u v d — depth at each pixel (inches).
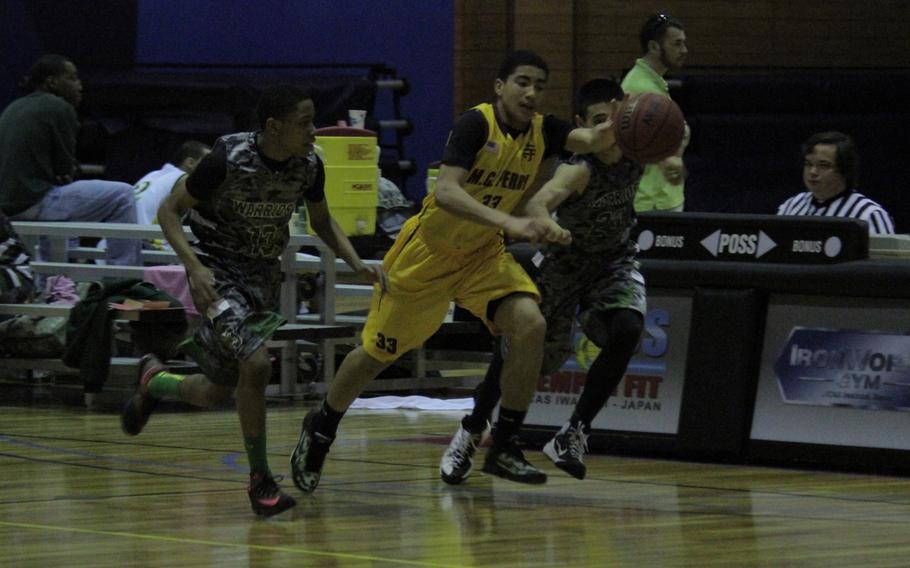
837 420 389.7
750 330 399.2
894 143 974.4
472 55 992.9
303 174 322.0
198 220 326.0
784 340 398.6
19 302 548.1
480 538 291.0
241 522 308.5
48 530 298.2
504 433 342.6
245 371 311.9
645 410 413.1
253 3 991.6
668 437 408.5
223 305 317.7
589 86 359.3
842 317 391.5
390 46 994.7
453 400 546.3
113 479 366.0
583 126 358.9
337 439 446.0
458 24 990.4
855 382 388.2
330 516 316.5
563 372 424.5
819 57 1043.9
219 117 892.0
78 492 346.3
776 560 269.1
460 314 558.3
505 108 327.0
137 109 890.7
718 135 959.0
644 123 319.9
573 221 354.9
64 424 479.5
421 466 392.2
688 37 1024.2
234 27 991.0
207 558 269.9
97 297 521.3
